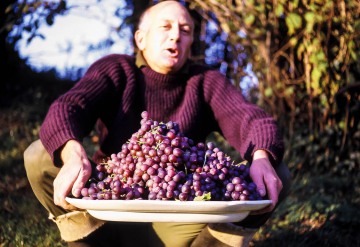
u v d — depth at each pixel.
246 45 4.32
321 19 3.84
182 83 2.50
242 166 2.01
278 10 3.91
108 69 2.44
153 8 2.48
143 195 1.91
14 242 2.86
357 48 3.98
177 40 2.39
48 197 2.23
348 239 3.20
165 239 2.33
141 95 2.46
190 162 1.92
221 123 2.48
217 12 4.16
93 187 1.90
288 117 4.52
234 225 2.12
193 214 1.78
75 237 2.20
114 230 2.34
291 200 3.67
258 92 4.55
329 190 3.95
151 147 1.93
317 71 4.03
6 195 3.74
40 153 2.18
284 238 3.15
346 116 4.24
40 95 6.23
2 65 6.43
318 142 4.40
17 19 4.39
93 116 2.32
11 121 5.63
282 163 2.29
